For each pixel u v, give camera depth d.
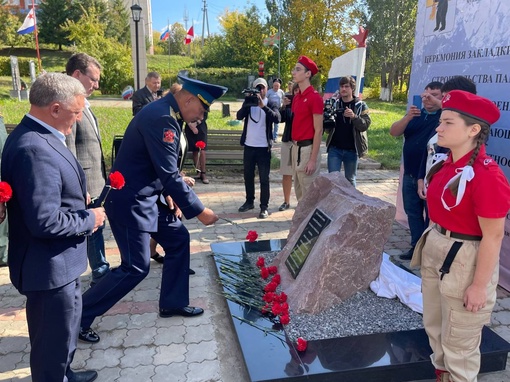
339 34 30.22
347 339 2.94
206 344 3.12
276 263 4.03
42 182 2.00
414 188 4.55
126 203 2.96
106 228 5.55
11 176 2.03
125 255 3.04
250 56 35.75
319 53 29.70
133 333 3.24
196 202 3.03
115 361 2.91
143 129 2.91
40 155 2.02
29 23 25.69
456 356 2.30
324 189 4.01
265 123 5.79
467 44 4.36
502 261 4.12
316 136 4.97
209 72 33.53
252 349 2.81
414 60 5.30
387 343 2.89
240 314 3.28
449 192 2.15
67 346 2.31
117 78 28.70
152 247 4.40
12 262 2.19
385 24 32.47
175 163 2.97
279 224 5.75
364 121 5.24
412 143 4.48
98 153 3.81
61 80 2.12
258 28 33.56
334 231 3.37
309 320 3.20
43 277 2.14
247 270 4.06
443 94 3.49
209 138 8.31
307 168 5.06
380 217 3.44
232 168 8.65
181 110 3.02
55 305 2.21
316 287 3.27
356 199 3.58
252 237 4.43
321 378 2.59
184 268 3.43
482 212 2.02
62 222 2.07
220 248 4.57
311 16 29.61
